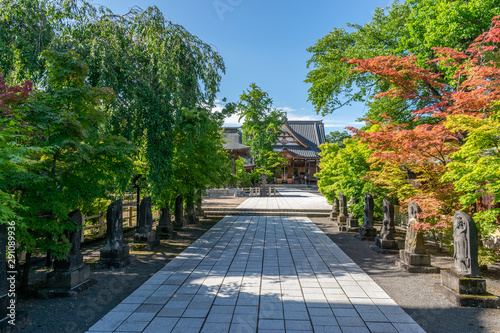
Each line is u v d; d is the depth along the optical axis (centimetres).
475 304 501
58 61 584
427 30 1032
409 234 739
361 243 1046
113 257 744
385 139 720
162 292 562
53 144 502
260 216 1781
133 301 518
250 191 3509
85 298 538
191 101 1031
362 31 1512
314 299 527
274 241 1058
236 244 1008
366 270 719
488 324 439
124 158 626
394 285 610
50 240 533
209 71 1075
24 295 539
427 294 560
